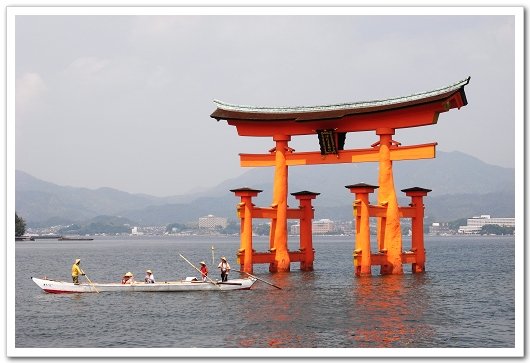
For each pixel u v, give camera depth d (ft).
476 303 152.25
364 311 140.67
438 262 322.34
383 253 199.11
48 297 167.94
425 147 186.29
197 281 177.37
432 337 115.96
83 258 419.95
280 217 215.31
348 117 197.67
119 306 152.05
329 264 302.45
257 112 211.20
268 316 136.15
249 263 205.77
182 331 123.54
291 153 211.41
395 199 198.18
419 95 186.19
